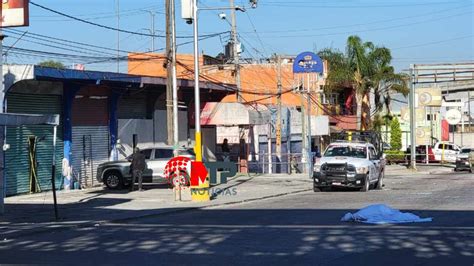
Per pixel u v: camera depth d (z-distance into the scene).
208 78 46.06
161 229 14.77
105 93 29.17
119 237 13.45
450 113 56.16
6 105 23.30
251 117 35.94
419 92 54.34
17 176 24.17
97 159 28.61
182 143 35.12
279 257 10.41
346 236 12.70
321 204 20.44
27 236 14.02
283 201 22.12
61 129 26.50
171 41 26.48
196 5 21.56
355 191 26.27
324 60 53.22
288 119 43.28
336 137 46.53
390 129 64.62
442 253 10.59
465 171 44.66
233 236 13.09
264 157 41.09
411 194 24.25
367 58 53.47
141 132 31.86
